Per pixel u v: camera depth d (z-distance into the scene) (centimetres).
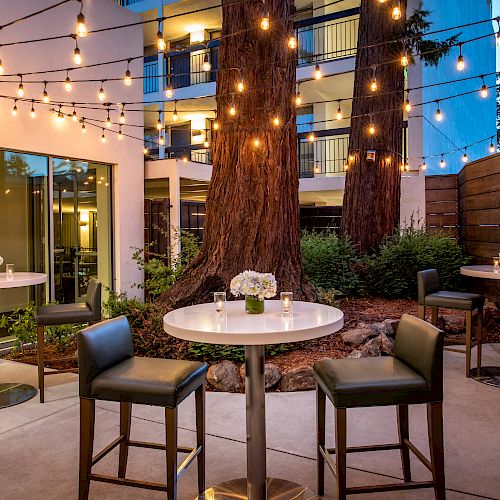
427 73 1134
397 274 738
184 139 1575
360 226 827
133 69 831
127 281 820
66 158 726
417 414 371
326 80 1234
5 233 656
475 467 287
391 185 828
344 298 739
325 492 264
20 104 644
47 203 702
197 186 1062
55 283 716
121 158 809
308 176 1430
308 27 1374
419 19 769
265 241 543
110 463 300
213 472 288
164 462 302
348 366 250
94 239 780
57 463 303
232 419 365
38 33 665
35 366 530
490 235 664
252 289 274
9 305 671
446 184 859
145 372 246
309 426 350
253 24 539
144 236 886
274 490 265
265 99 546
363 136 828
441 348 229
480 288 693
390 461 297
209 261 548
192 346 471
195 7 1388
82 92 736
